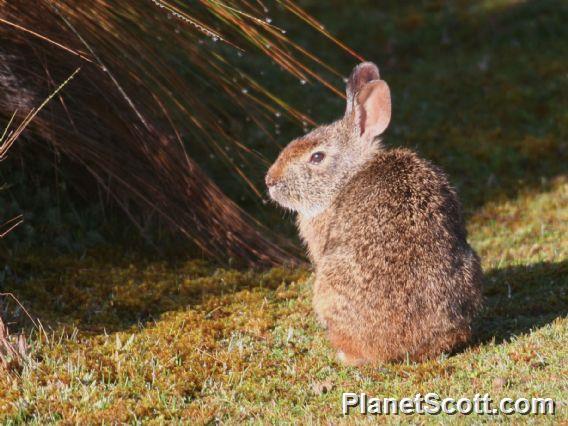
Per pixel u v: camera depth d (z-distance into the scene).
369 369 9.44
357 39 21.67
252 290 11.97
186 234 12.61
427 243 9.27
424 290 9.17
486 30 21.75
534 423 7.67
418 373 9.20
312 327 10.77
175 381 9.27
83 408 8.62
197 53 12.58
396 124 17.86
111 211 12.98
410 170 9.77
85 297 11.24
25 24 11.20
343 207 9.90
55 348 9.77
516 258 13.06
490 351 9.59
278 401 8.88
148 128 12.23
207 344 10.20
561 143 16.97
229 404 8.83
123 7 11.50
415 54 21.25
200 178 12.70
